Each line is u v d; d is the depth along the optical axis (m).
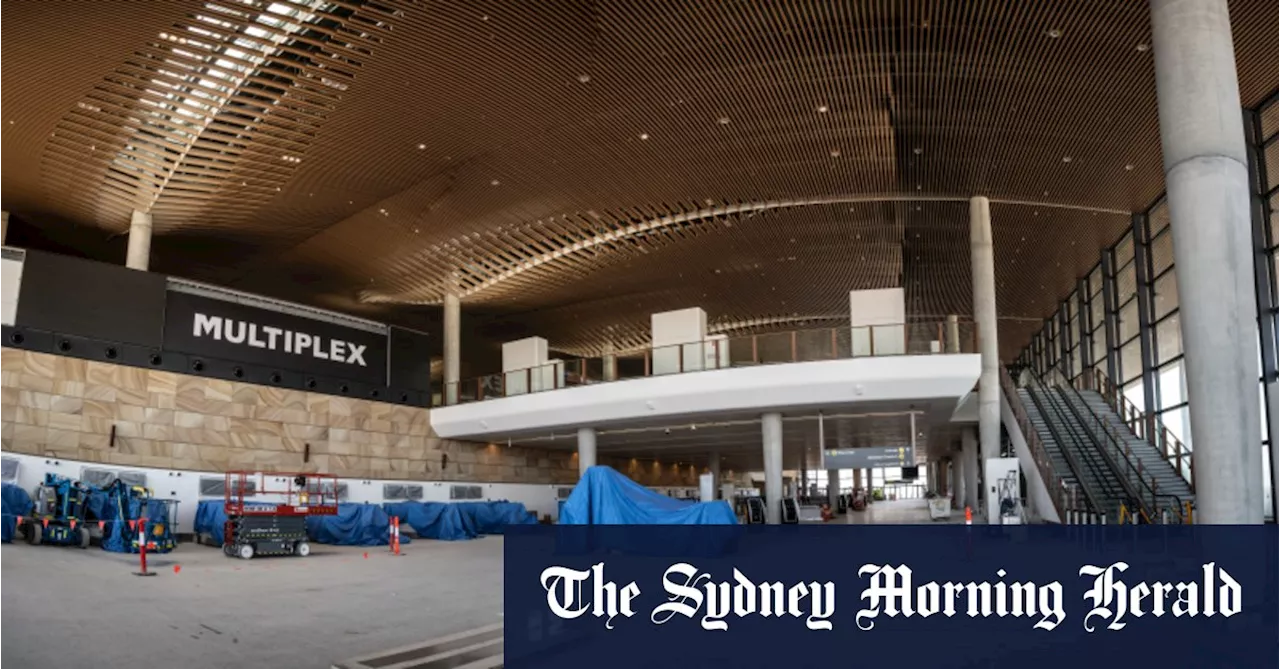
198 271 27.78
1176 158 9.67
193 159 18.88
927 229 25.41
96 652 6.48
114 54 14.93
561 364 23.61
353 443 24.33
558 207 22.81
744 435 26.92
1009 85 16.66
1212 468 9.27
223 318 21.84
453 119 17.67
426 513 22.70
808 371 19.59
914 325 19.27
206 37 14.57
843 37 15.07
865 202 23.30
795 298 33.06
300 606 9.23
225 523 16.73
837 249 27.28
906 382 18.95
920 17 14.44
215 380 21.42
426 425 26.56
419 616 8.58
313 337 23.81
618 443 29.50
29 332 18.25
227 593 10.26
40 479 17.50
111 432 19.27
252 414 22.06
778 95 17.17
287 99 16.53
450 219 23.27
